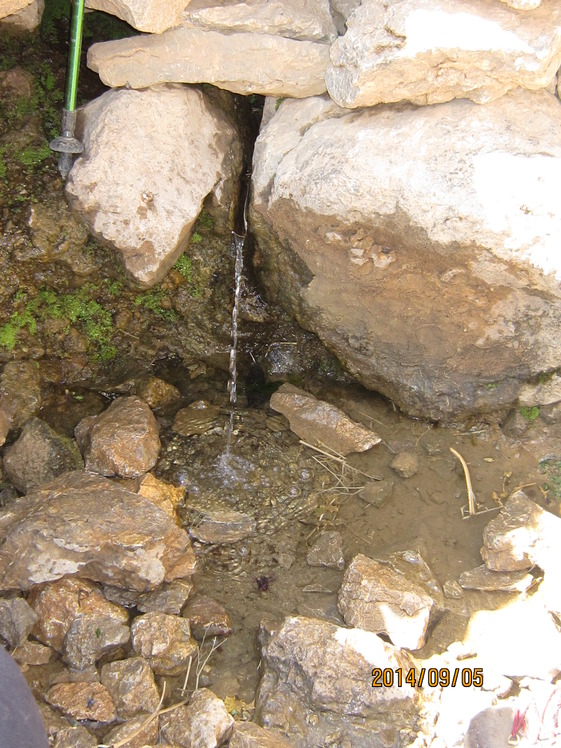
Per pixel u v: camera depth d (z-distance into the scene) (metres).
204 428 1.12
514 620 0.90
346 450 1.11
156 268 1.11
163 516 0.90
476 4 0.89
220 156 1.13
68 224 1.09
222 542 0.99
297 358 1.24
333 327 1.14
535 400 1.11
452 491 1.06
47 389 1.14
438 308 1.04
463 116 0.93
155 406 1.16
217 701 0.78
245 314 1.23
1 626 0.81
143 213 1.07
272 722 0.78
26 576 0.84
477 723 0.79
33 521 0.86
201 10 1.01
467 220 0.92
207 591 0.93
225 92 1.16
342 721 0.79
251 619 0.90
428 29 0.88
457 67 0.90
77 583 0.86
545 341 1.04
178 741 0.75
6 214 1.08
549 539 0.94
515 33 0.88
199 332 1.23
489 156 0.91
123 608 0.87
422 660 0.86
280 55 1.02
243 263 1.20
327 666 0.80
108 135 1.04
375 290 1.06
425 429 1.15
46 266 1.11
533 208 0.90
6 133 1.11
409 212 0.95
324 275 1.08
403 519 1.03
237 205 1.17
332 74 0.98
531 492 1.06
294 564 0.97
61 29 1.23
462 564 0.97
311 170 1.00
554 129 0.93
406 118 0.96
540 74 0.89
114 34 1.25
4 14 0.95
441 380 1.11
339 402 1.19
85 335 1.16
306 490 1.06
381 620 0.87
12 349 1.11
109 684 0.80
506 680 0.83
